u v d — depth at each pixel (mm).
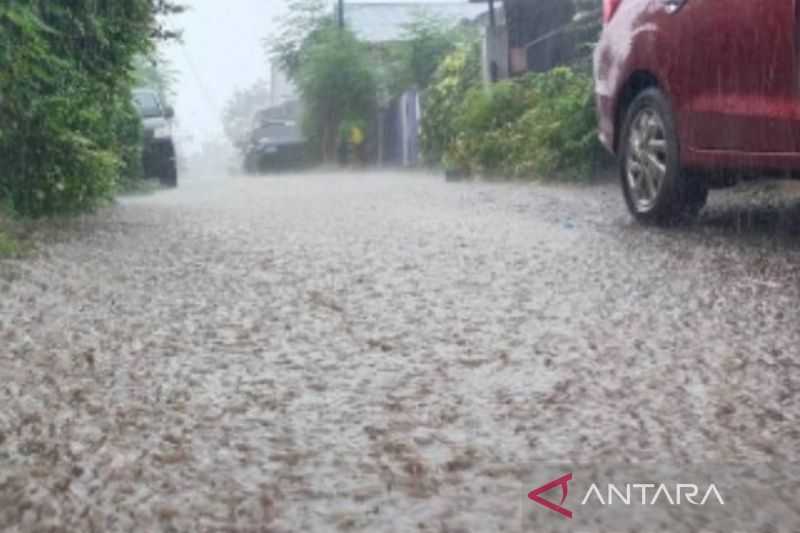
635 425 3068
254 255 6441
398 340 4168
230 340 4188
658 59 7570
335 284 5410
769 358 3850
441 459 2779
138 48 9688
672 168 7500
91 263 6012
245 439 2961
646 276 5566
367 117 29797
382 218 8703
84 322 4496
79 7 8781
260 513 2426
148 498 2520
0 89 7680
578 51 20391
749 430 3029
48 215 8383
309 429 3053
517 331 4309
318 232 7656
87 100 8688
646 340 4137
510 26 23547
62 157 8281
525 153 15625
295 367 3770
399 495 2527
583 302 4891
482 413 3193
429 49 27969
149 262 6129
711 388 3463
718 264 5930
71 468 2721
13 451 2859
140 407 3277
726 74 6934
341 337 4227
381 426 3074
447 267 5914
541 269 5816
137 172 14445
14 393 3434
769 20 6543
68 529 2340
